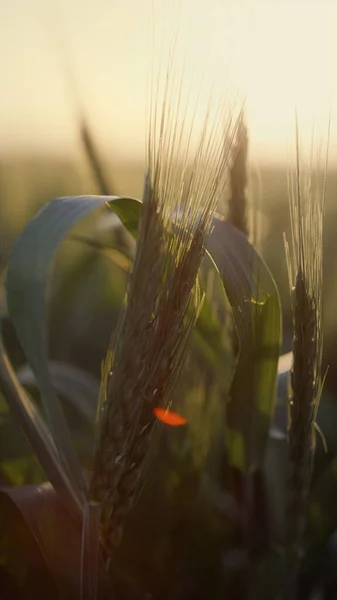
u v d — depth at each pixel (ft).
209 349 1.68
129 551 1.60
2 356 1.38
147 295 1.17
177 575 1.61
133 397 1.17
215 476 1.70
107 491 1.19
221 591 1.61
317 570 1.68
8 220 2.16
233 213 1.59
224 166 1.24
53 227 1.33
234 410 1.53
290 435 1.38
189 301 1.27
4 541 1.46
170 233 1.20
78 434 1.94
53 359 2.49
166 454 1.64
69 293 2.55
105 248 1.68
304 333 1.34
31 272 1.31
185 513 1.61
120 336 1.18
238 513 1.58
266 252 2.17
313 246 1.34
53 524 1.35
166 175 1.19
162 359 1.19
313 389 1.36
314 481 1.81
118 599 1.54
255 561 1.58
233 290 1.46
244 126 1.50
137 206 1.44
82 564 1.20
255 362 1.50
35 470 1.71
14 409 1.36
